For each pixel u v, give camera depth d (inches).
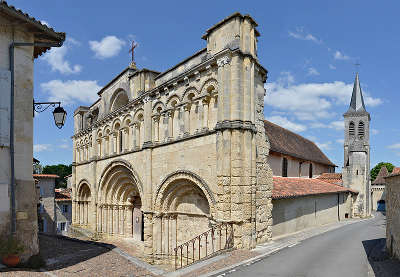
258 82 636.7
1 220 370.0
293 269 435.8
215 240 557.6
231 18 576.1
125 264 463.8
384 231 926.4
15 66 396.2
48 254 487.8
